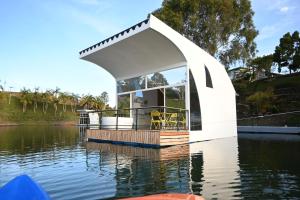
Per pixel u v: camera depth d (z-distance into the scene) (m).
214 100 13.82
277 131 19.61
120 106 15.29
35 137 16.89
